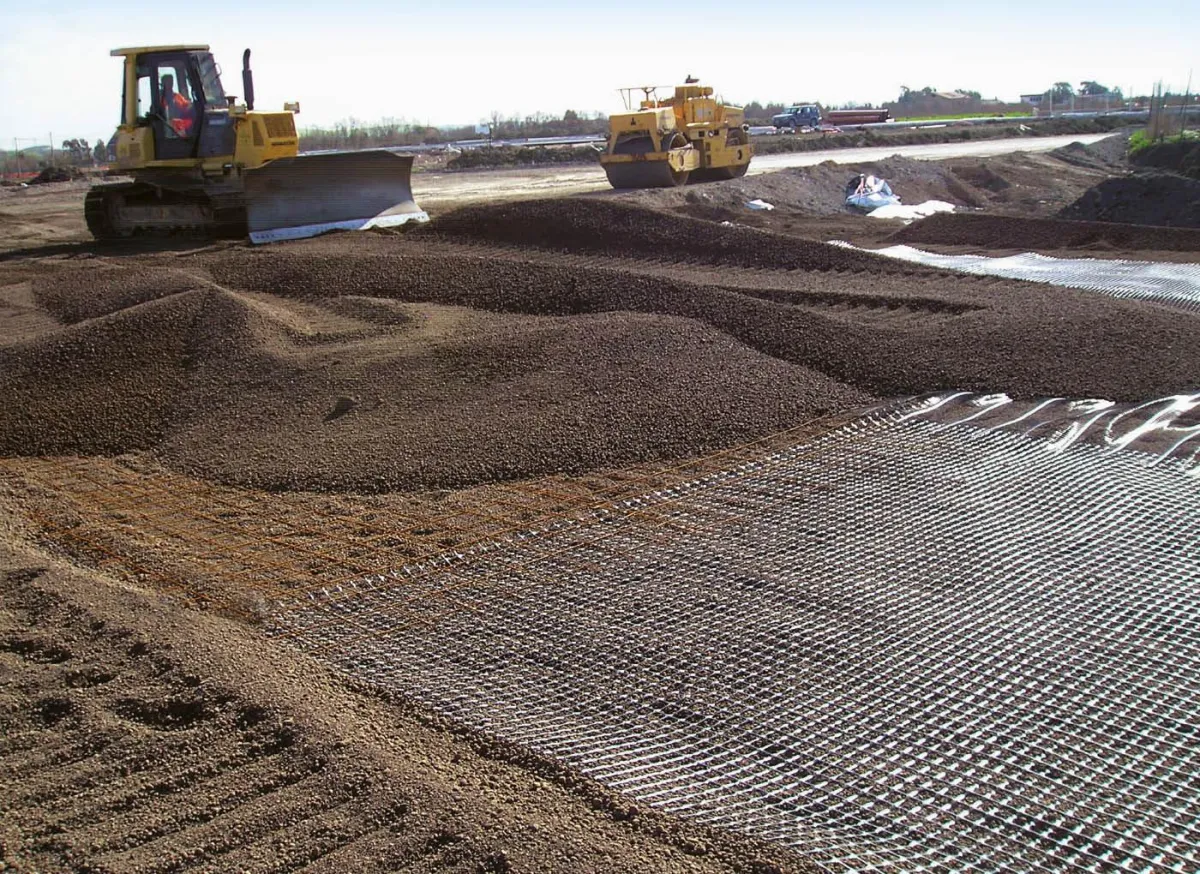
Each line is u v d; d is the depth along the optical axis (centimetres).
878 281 1241
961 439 746
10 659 477
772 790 384
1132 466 680
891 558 571
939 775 392
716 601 533
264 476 734
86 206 1830
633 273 1122
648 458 737
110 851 352
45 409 861
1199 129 3822
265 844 352
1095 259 1428
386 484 710
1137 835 356
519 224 1609
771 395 826
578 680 466
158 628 502
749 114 8431
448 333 998
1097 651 473
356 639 509
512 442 753
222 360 923
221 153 1684
